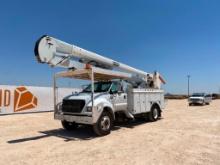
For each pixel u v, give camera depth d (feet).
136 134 28.43
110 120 29.12
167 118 44.73
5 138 27.37
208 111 60.29
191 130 30.58
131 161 17.71
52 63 27.20
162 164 16.89
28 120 45.09
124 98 33.78
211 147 21.61
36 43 25.81
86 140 25.63
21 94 60.64
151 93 40.37
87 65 27.61
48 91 67.92
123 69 39.68
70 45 29.71
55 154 20.03
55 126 37.09
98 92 31.27
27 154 20.20
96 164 17.15
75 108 28.14
